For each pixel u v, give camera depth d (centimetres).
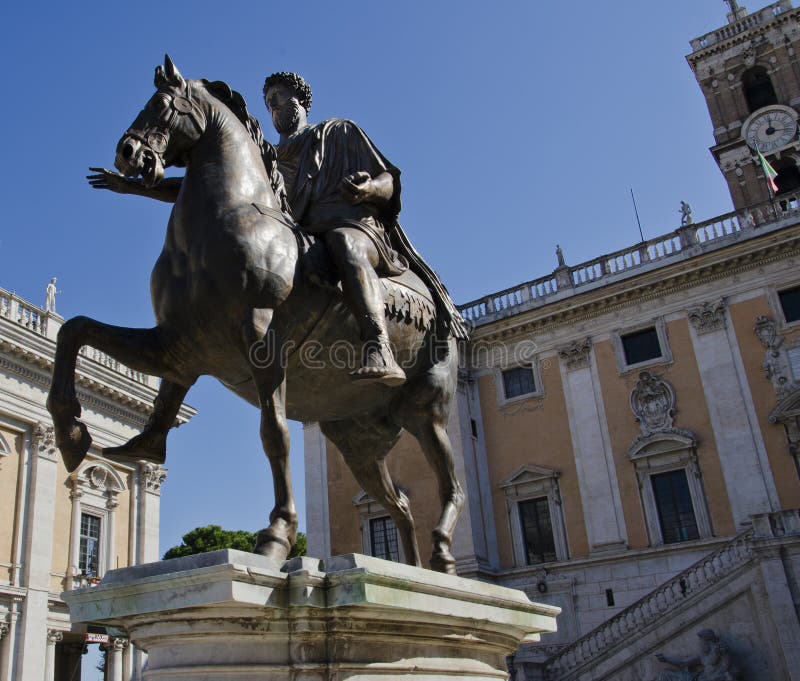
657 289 2694
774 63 3844
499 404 2866
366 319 346
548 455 2728
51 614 2183
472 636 338
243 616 256
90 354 2431
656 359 2639
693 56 4053
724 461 2430
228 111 377
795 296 2508
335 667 267
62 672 2355
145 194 394
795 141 3594
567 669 1981
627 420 2625
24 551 2173
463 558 2573
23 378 2275
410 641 302
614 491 2570
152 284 359
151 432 357
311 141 424
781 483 2334
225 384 374
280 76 458
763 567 1861
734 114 3884
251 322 322
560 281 2873
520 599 367
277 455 311
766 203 2639
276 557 289
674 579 2016
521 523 2712
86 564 2389
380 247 386
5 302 2261
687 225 2712
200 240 338
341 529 2834
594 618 2453
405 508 441
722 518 2381
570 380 2769
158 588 261
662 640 1920
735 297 2580
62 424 327
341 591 265
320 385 374
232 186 350
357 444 431
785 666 1786
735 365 2511
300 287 346
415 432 425
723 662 1816
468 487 2673
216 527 4778
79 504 2383
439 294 435
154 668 271
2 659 2030
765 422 2412
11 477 2203
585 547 2564
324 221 391
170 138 353
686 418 2536
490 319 2952
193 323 338
